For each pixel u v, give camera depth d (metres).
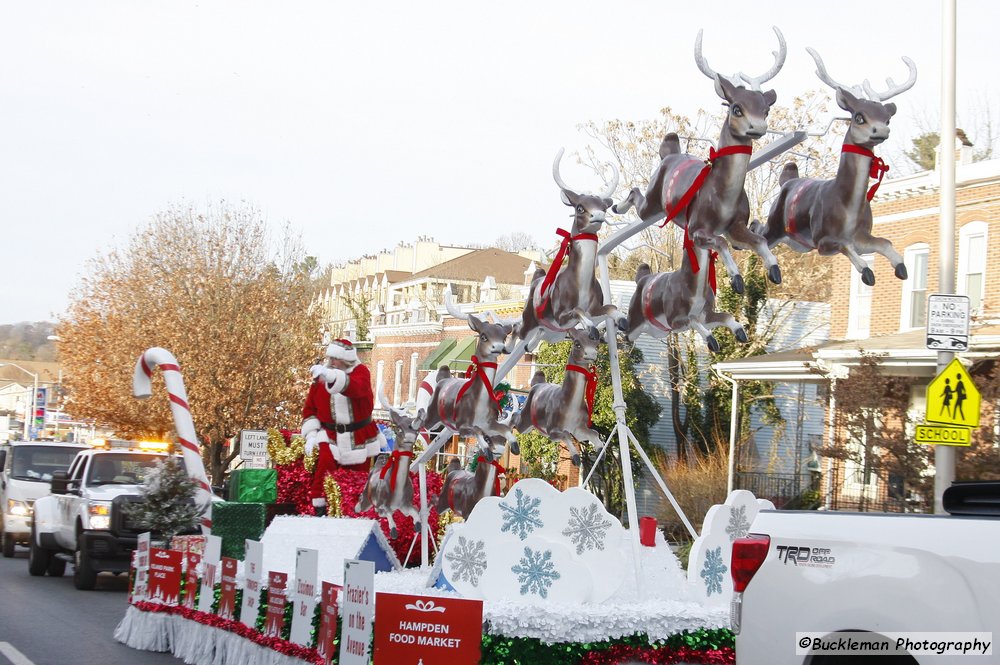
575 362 9.98
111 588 18.19
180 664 11.30
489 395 10.73
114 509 17.11
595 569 9.37
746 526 10.20
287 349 46.25
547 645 8.55
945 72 15.40
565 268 9.66
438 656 8.36
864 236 7.65
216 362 43.69
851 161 7.59
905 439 18.11
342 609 9.00
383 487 12.34
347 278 105.50
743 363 27.22
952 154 15.29
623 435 9.95
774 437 34.31
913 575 5.60
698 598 9.72
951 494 6.78
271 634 10.19
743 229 7.95
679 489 29.12
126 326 45.22
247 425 44.31
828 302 36.94
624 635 8.77
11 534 23.91
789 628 5.84
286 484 16.62
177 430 16.31
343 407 16.06
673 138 9.04
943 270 15.20
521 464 33.19
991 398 16.89
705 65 7.95
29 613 14.45
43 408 72.31
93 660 11.30
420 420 12.12
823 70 7.68
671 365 34.47
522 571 9.30
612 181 9.70
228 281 44.78
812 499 26.50
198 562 12.07
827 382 21.47
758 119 7.77
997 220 24.23
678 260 34.25
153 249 45.72
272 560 13.34
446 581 9.66
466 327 49.78
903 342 23.80
